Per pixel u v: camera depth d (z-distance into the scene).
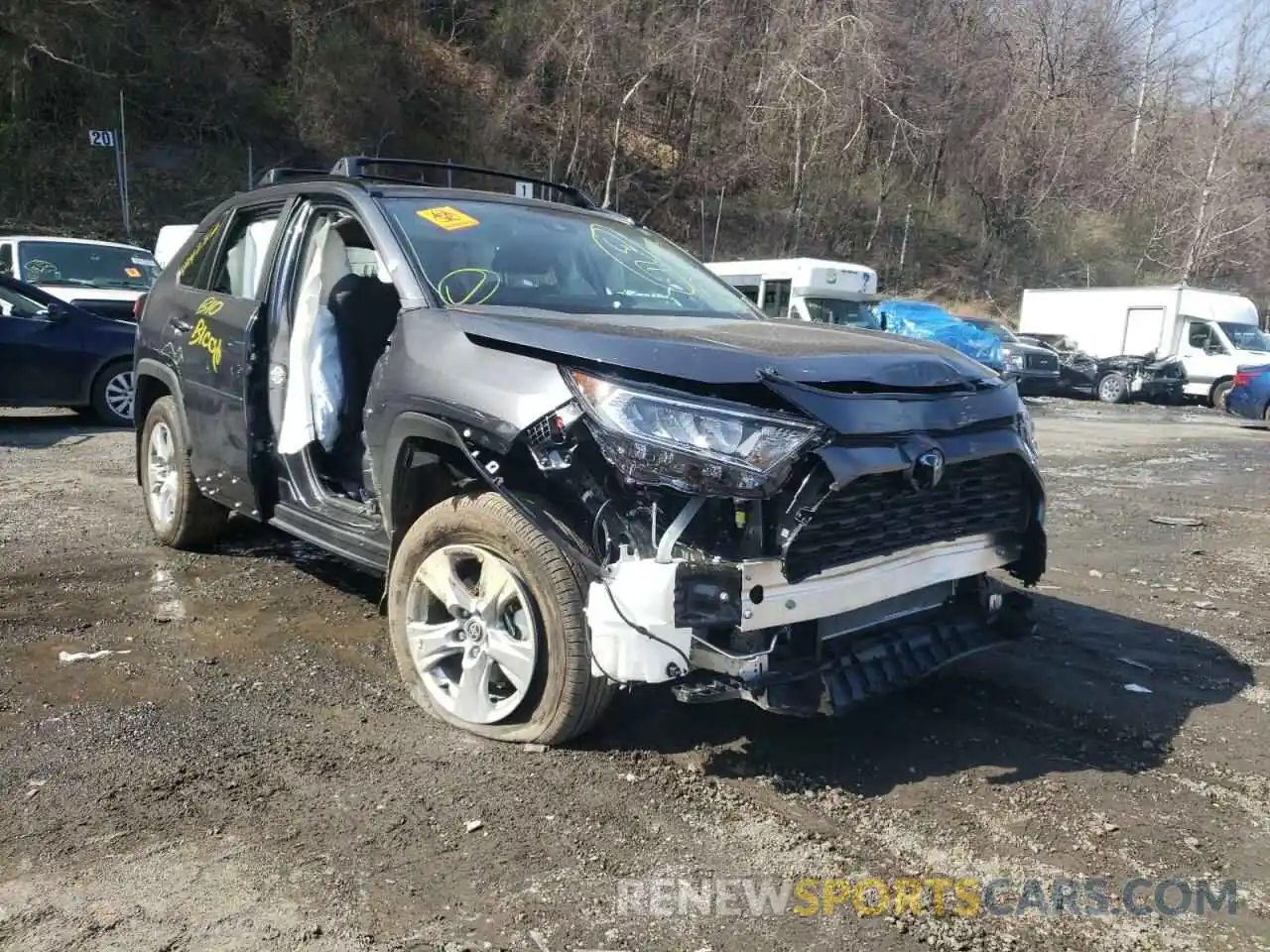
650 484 3.10
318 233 4.74
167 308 5.74
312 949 2.54
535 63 31.12
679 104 34.12
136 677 4.16
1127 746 3.95
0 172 23.88
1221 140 41.59
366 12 30.94
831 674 3.41
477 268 4.25
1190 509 9.27
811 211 36.41
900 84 37.50
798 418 3.14
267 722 3.78
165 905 2.68
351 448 4.82
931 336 20.91
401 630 3.94
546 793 3.32
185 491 5.69
